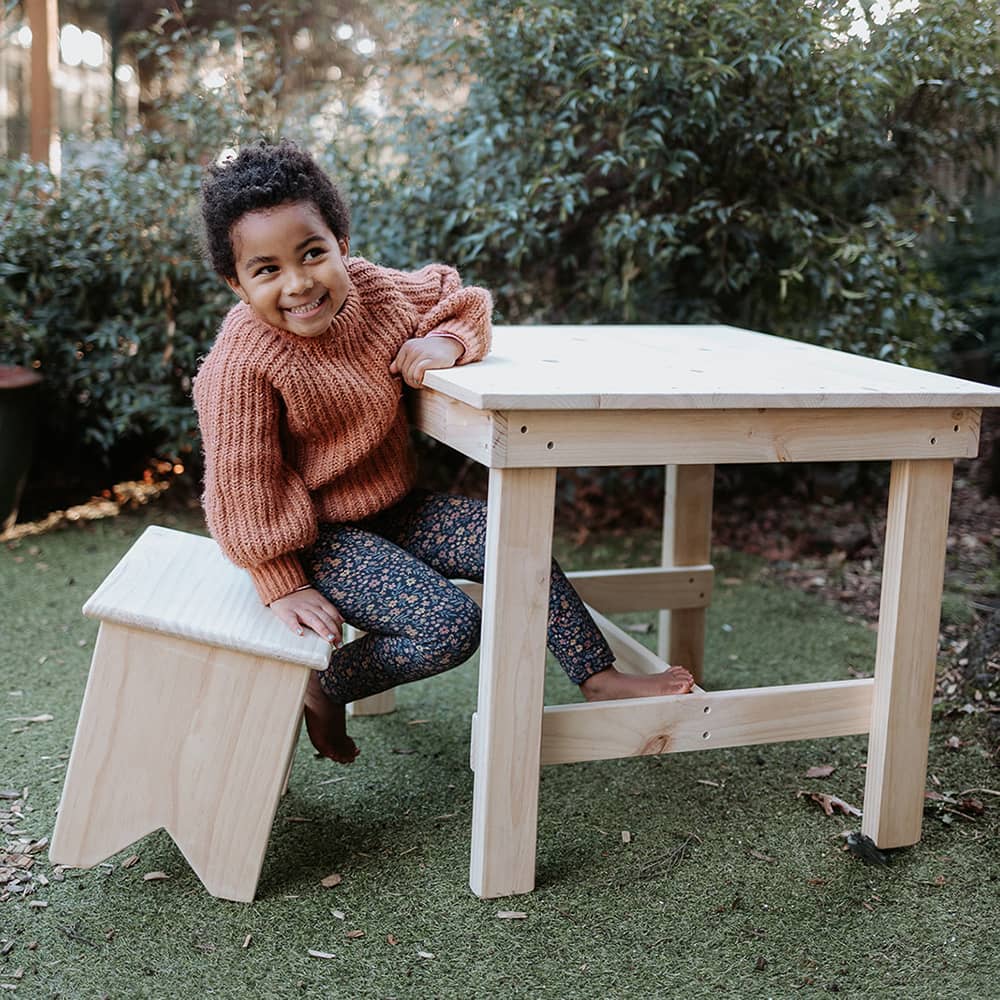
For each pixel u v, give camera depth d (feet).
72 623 8.94
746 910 5.25
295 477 5.54
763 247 10.80
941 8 9.27
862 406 5.14
